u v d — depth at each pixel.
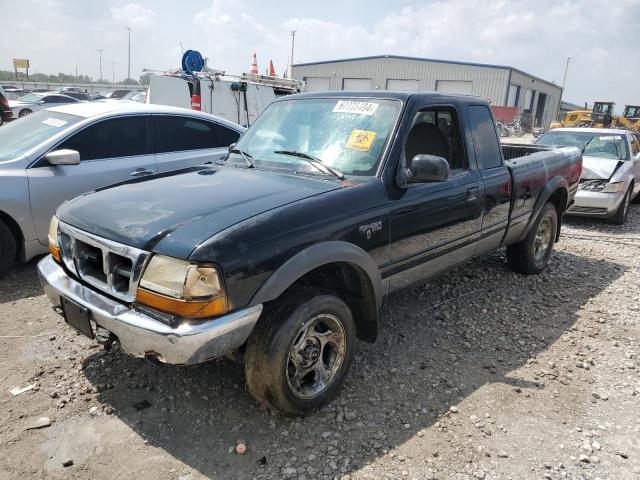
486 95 40.38
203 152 6.11
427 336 4.15
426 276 3.89
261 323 2.76
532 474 2.66
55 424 2.86
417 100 3.69
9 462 2.57
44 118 5.58
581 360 3.87
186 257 2.44
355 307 3.40
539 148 6.22
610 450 2.87
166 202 2.92
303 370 2.95
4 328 3.94
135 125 5.64
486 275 5.64
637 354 4.00
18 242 4.93
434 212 3.68
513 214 4.78
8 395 3.10
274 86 12.16
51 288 2.99
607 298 5.20
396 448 2.80
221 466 2.61
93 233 2.79
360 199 3.15
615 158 8.99
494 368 3.70
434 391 3.37
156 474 2.54
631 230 8.60
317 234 2.86
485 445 2.86
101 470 2.55
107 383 3.26
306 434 2.88
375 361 3.71
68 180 5.04
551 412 3.20
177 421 2.93
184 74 11.15
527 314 4.69
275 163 3.69
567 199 5.90
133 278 2.58
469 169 4.18
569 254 6.81
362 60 43.06
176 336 2.41
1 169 4.73
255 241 2.61
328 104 3.91
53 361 3.50
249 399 3.16
